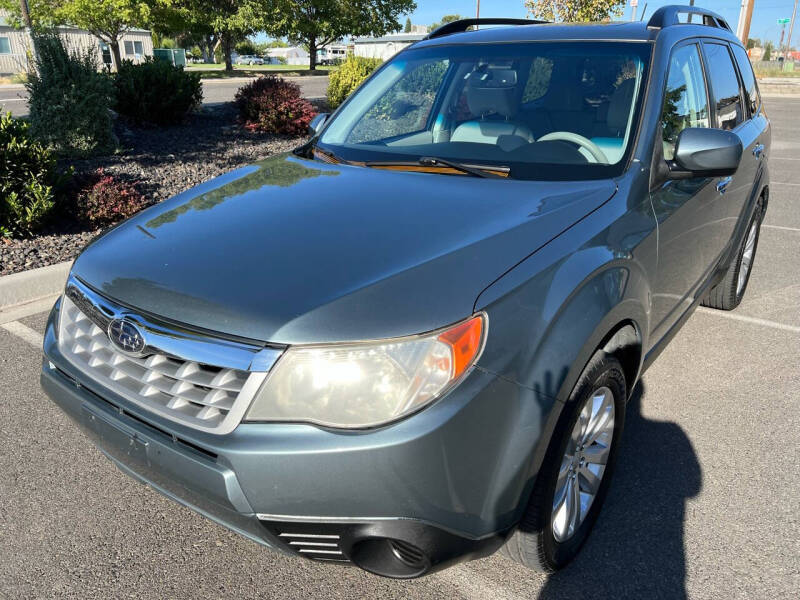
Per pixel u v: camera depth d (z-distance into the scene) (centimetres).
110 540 246
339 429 168
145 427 192
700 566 232
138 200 677
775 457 296
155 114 1146
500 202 229
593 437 228
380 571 187
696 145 252
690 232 297
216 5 3516
